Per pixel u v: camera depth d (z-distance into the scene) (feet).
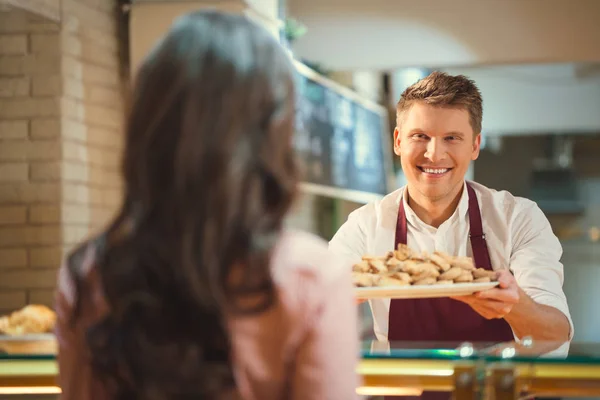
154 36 11.59
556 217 20.90
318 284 2.86
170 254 2.69
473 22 14.80
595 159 20.56
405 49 15.03
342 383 2.84
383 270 5.33
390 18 15.06
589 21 14.40
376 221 6.79
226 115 2.71
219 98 2.73
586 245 20.54
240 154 2.70
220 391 2.73
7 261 10.89
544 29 14.56
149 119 2.78
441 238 6.49
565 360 4.07
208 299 2.67
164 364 2.66
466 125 6.29
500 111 18.54
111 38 11.83
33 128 10.84
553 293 6.00
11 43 10.87
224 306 2.70
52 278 10.77
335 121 14.99
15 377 4.51
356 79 17.53
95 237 3.09
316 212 17.67
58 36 10.77
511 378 4.10
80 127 11.15
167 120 2.76
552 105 18.34
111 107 11.80
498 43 14.73
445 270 5.28
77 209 11.07
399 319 6.20
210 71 2.76
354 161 16.07
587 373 4.04
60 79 10.77
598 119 18.21
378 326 6.34
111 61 11.83
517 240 6.40
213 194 2.67
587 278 20.58
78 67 11.10
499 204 6.50
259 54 2.83
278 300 2.82
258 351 2.84
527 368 4.11
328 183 14.52
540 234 6.39
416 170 6.40
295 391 2.84
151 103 2.79
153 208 2.74
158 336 2.69
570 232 20.70
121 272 2.73
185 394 2.68
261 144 2.77
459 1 14.83
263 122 2.79
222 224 2.67
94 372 2.86
